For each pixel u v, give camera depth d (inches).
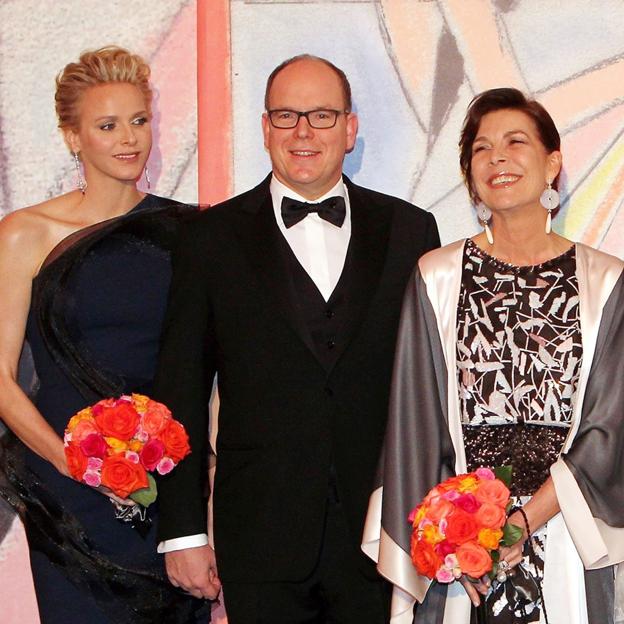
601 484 124.9
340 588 135.0
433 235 142.3
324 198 142.3
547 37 164.1
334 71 140.8
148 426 131.2
